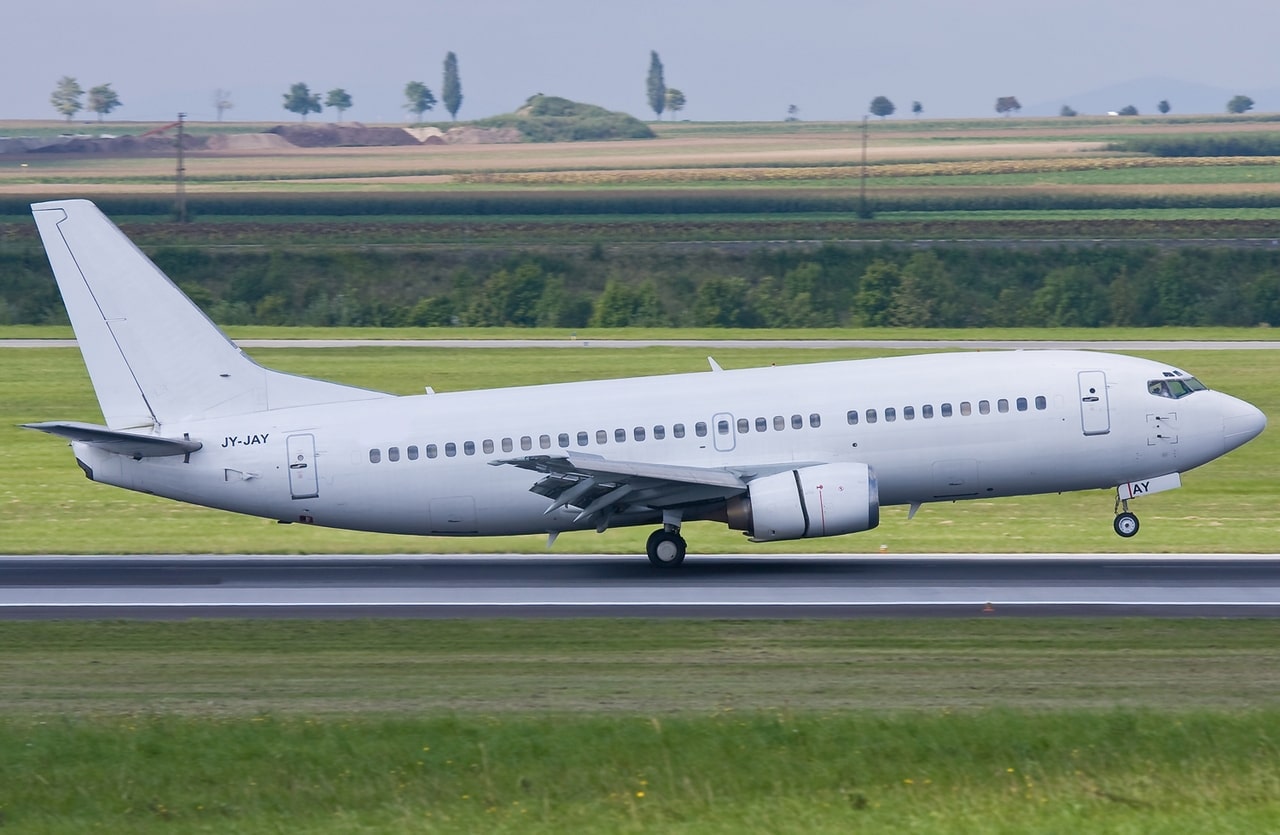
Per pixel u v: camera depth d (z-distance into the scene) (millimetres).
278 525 177625
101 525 177750
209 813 70688
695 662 100062
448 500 144625
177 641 109500
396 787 72938
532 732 79875
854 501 136125
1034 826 67062
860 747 76750
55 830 68750
